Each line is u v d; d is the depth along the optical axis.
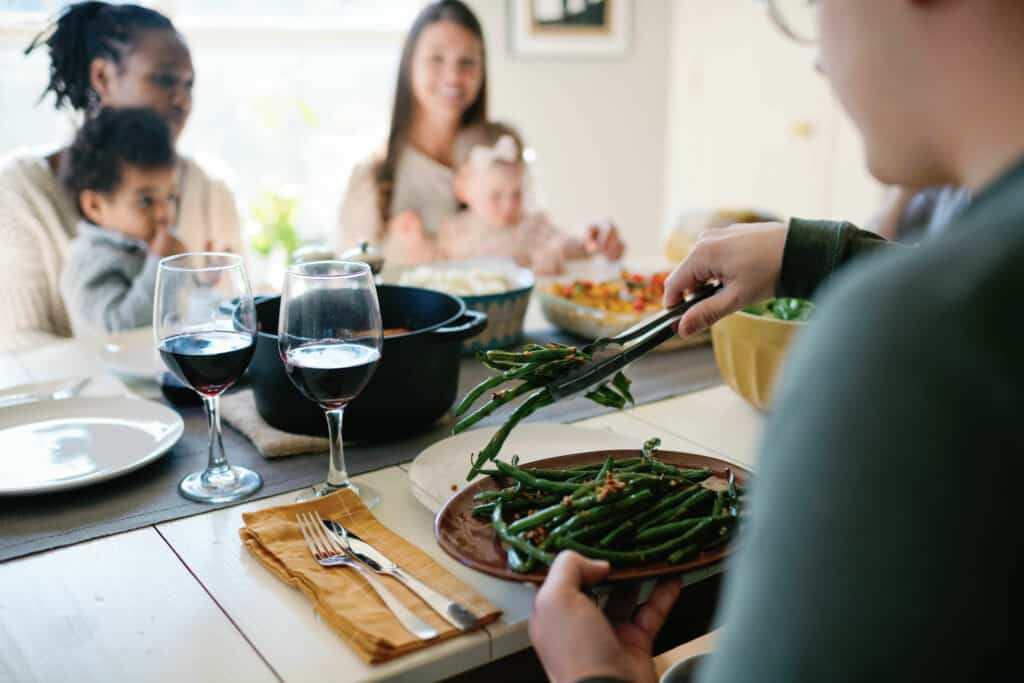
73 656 0.71
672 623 0.87
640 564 0.74
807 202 4.08
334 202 3.71
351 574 0.81
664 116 4.53
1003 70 0.41
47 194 2.07
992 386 0.35
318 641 0.73
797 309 1.28
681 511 0.80
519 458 1.04
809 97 3.96
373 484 1.02
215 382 0.97
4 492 0.94
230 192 2.34
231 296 1.01
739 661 0.40
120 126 2.10
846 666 0.37
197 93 3.35
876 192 3.78
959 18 0.42
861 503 0.36
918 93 0.45
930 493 0.35
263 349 1.08
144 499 0.99
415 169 2.82
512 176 2.87
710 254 1.00
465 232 2.87
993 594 0.35
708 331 1.57
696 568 0.73
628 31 4.21
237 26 3.31
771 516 0.40
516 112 4.00
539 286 1.74
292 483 1.02
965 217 0.39
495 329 1.50
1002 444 0.35
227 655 0.71
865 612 0.36
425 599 0.77
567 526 0.76
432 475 0.99
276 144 3.55
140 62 2.09
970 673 0.36
